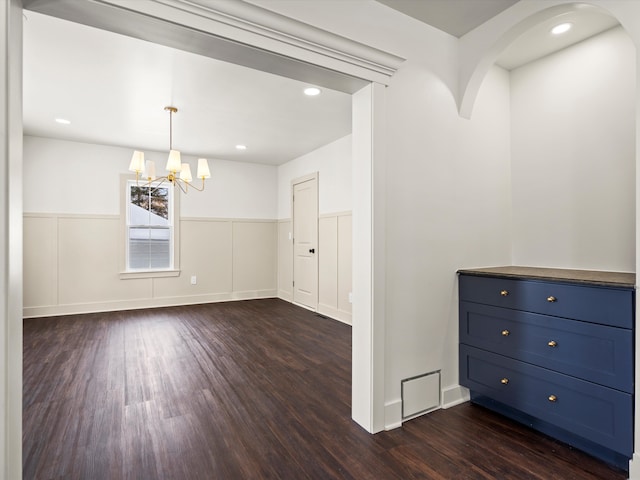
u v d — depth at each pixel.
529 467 1.66
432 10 2.03
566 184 2.38
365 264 1.98
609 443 1.65
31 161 4.57
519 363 2.02
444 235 2.27
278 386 2.56
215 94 3.21
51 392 2.44
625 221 2.11
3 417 1.11
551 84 2.46
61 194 4.75
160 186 5.43
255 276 6.21
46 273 4.69
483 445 1.84
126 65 2.68
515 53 2.46
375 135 1.93
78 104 3.45
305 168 5.49
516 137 2.65
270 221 6.36
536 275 1.98
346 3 1.83
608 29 2.18
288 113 3.71
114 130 4.29
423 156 2.16
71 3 1.25
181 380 2.66
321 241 5.05
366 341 1.98
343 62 1.80
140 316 4.75
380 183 1.95
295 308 5.37
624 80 2.12
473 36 2.22
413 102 2.11
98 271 4.98
